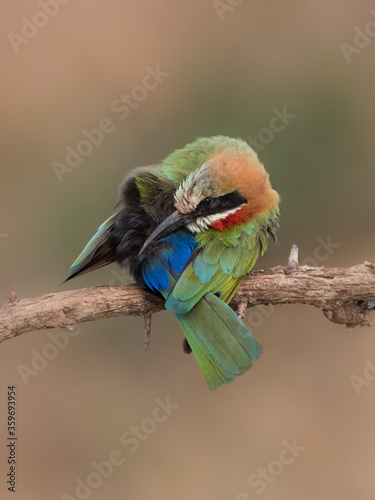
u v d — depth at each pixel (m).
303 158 15.92
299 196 15.89
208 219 8.62
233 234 8.62
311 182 15.91
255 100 16.31
